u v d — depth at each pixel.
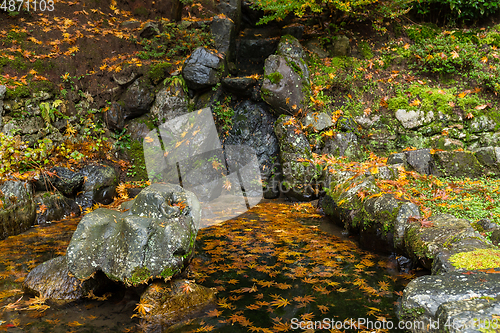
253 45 7.80
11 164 4.89
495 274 2.47
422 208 4.03
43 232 4.49
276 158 6.54
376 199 4.09
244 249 3.92
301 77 6.58
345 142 6.46
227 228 4.62
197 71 6.68
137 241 2.56
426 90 6.84
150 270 2.56
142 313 2.56
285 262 3.58
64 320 2.53
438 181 4.93
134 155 6.44
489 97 6.78
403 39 7.71
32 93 5.54
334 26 7.71
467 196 4.63
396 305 2.73
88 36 6.71
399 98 6.80
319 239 4.29
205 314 2.62
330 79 7.02
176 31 7.38
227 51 7.36
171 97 6.63
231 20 7.68
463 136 6.48
